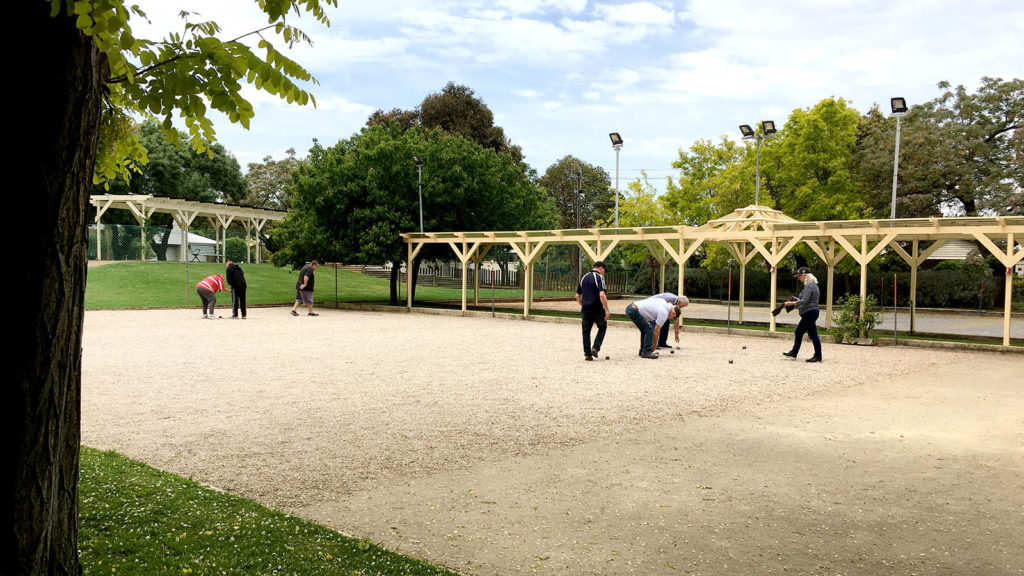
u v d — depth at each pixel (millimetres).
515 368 11227
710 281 36875
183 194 49094
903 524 4285
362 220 26391
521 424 7066
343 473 5273
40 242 2252
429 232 26781
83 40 2281
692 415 7637
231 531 3805
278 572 3264
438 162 28109
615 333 18125
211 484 4953
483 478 5188
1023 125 31594
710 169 35250
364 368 11055
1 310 2227
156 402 8094
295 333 17062
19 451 2283
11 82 2148
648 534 4066
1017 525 4285
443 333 17609
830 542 3975
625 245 38781
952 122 33094
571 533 4066
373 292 36062
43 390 2330
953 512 4523
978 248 34156
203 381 9633
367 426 6898
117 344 14148
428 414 7512
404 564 3428
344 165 26531
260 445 6098
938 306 31266
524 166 48156
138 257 35844
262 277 35938
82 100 2309
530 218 31422
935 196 32500
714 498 4766
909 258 18938
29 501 2322
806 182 30750
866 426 7164
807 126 29844
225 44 2666
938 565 3660
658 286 38906
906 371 11500
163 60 2648
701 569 3572
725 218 21281
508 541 3928
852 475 5367
